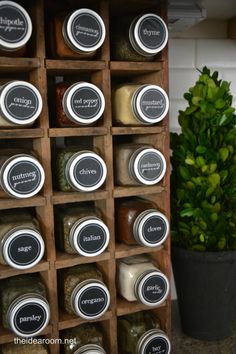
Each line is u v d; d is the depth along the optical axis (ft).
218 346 3.19
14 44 2.27
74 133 2.54
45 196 2.51
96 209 2.83
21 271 2.50
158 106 2.60
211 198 3.09
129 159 2.70
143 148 2.66
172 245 3.30
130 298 2.80
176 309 3.80
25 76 2.73
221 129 3.11
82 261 2.64
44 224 2.57
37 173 2.39
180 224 3.18
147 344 2.73
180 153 3.19
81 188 2.50
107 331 2.81
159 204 2.85
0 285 2.66
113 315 2.75
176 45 3.84
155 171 2.67
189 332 3.32
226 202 3.17
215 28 3.92
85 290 2.56
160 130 2.73
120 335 2.95
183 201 3.21
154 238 2.69
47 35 2.61
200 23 3.87
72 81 2.62
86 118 2.48
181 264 3.18
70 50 2.46
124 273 2.82
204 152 3.06
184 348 3.16
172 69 3.86
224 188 3.14
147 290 2.71
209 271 3.09
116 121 2.76
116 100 2.74
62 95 2.51
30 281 2.69
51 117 2.81
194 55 3.90
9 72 2.68
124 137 3.14
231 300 3.24
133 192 2.72
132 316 2.97
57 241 2.78
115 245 2.81
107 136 2.62
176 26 3.39
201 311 3.21
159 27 2.54
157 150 2.68
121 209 2.84
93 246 2.56
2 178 2.32
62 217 2.70
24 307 2.44
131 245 2.81
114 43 2.73
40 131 2.46
